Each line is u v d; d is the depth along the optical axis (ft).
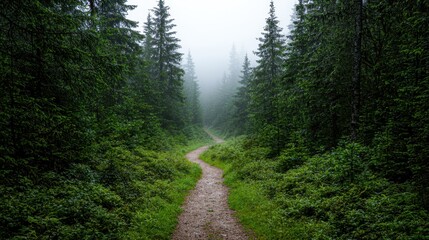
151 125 87.15
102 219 26.35
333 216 27.37
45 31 22.82
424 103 26.76
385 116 39.04
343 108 48.44
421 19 29.01
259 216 34.81
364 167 34.50
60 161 32.65
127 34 71.51
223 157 88.48
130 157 52.95
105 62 29.48
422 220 21.18
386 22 42.65
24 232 19.70
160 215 34.06
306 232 26.73
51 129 26.50
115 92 63.93
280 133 65.46
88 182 33.32
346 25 45.50
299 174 43.21
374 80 45.21
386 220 23.26
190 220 36.06
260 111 87.61
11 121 21.85
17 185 24.99
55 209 24.23
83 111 37.47
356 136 41.47
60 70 28.02
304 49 67.46
